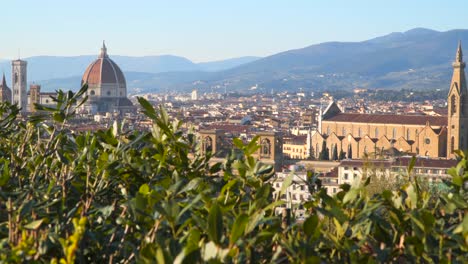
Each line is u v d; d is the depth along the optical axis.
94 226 10.88
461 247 8.90
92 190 11.65
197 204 10.45
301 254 8.20
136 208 9.40
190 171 12.73
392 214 9.52
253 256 8.42
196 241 8.08
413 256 9.12
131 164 12.12
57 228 10.03
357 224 9.46
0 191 10.57
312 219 8.27
